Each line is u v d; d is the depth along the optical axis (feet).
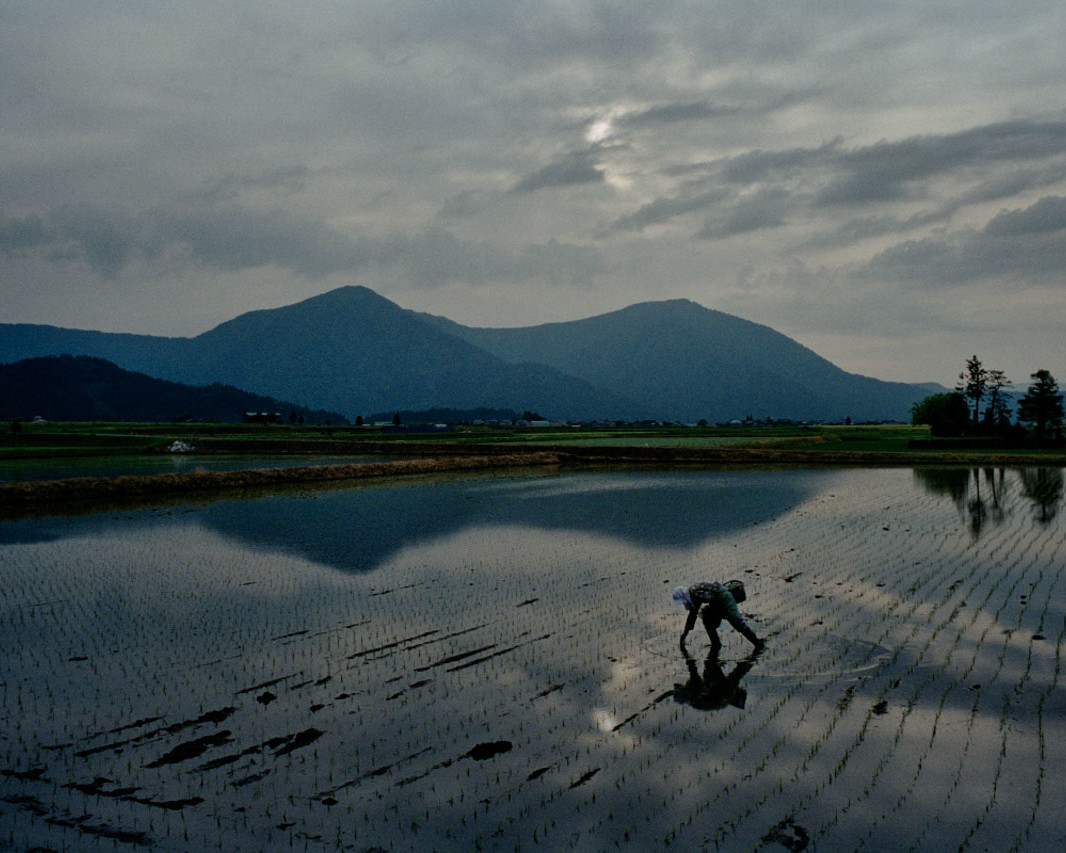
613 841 29.07
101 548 89.61
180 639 53.78
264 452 283.38
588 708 41.11
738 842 28.89
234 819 30.89
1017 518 108.78
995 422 471.21
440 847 28.84
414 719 39.88
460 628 55.83
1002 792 32.12
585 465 229.66
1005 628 54.29
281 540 93.97
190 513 120.16
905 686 43.68
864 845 28.55
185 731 38.78
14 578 74.02
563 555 82.84
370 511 121.08
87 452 263.70
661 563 78.18
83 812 31.53
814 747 36.35
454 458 227.40
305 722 39.68
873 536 93.76
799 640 52.11
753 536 94.27
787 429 567.18
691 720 39.47
